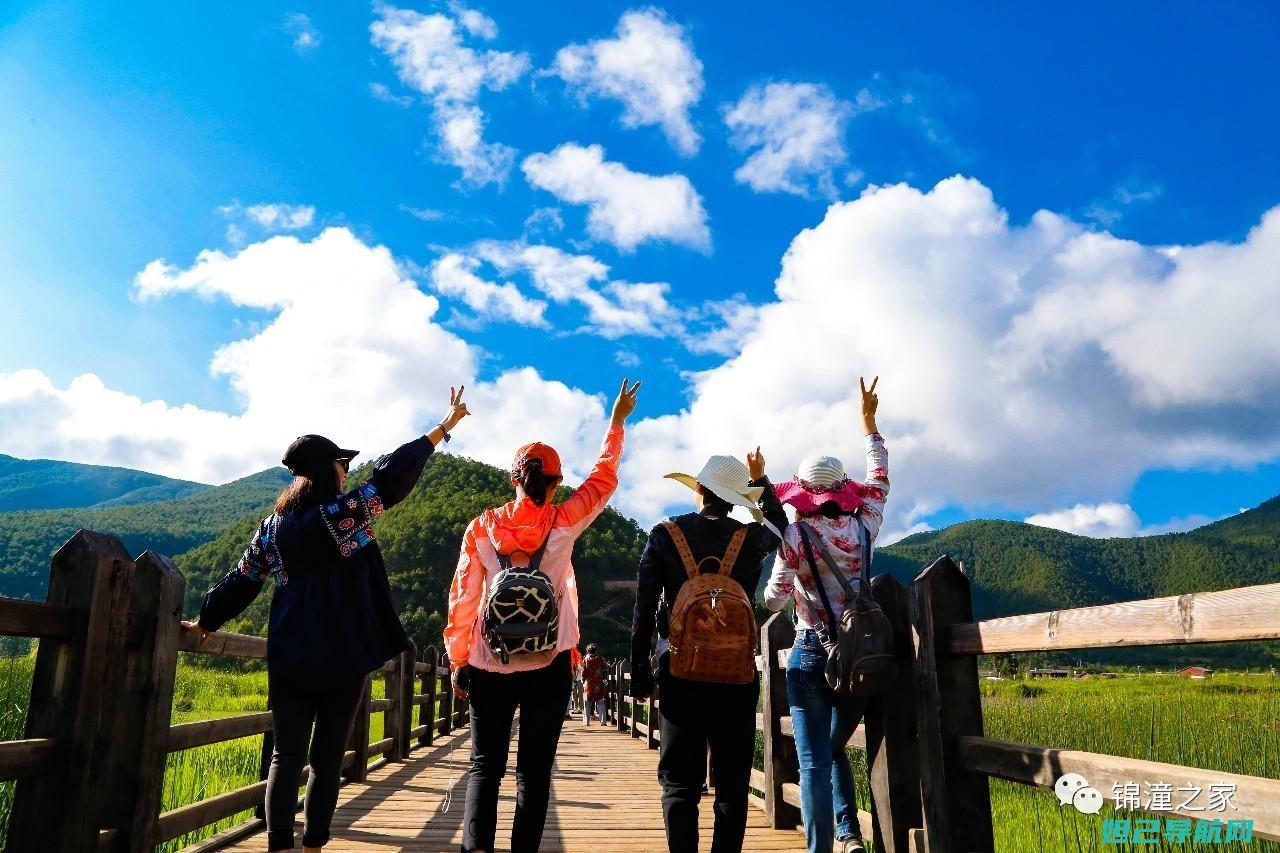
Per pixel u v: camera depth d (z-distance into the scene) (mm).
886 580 3465
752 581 3059
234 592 3139
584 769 8617
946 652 3041
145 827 2992
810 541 3330
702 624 2807
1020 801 5555
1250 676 29766
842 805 3598
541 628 2824
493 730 2947
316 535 3008
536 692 2938
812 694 3334
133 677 3039
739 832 2852
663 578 3064
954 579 3113
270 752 4570
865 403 3762
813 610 3346
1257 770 6668
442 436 3250
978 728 3021
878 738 3566
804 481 3500
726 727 2902
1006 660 45656
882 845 3484
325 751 3043
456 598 2990
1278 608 1651
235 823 4840
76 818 2520
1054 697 17328
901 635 3393
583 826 5172
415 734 9820
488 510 3145
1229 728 8906
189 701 22922
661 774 2975
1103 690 23188
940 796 2939
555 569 3059
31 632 2420
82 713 2570
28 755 2400
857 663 3037
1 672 6109
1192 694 17984
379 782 6742
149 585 3109
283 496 3125
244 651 4055
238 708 21812
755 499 3186
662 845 4551
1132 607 2092
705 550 3012
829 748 3305
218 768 6613
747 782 2904
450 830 4766
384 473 3107
